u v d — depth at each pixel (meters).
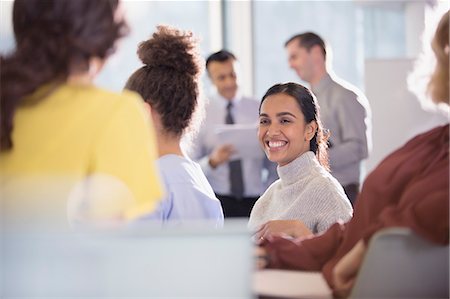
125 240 1.58
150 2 7.14
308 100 2.71
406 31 6.59
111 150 1.67
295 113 2.68
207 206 2.37
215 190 5.26
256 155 5.10
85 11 1.69
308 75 4.84
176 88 2.39
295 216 2.59
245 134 5.09
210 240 1.60
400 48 6.66
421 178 1.94
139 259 1.58
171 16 7.24
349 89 4.77
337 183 2.65
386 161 2.07
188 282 1.59
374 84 4.59
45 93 1.67
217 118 5.44
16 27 1.72
